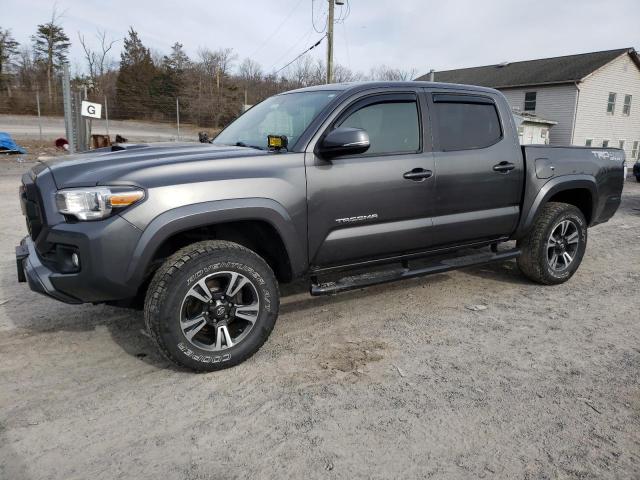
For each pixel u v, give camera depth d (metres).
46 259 3.01
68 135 11.59
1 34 54.66
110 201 2.74
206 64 51.91
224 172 3.06
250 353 3.20
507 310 4.27
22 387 2.94
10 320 3.93
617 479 2.21
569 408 2.77
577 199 5.21
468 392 2.93
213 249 3.01
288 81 42.94
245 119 4.41
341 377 3.09
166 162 2.99
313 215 3.37
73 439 2.46
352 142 3.19
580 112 29.19
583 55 31.58
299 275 3.46
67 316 4.02
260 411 2.71
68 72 11.38
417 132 3.89
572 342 3.65
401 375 3.12
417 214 3.87
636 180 18.84
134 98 50.78
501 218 4.39
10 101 42.81
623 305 4.45
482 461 2.33
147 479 2.19
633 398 2.89
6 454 2.34
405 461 2.32
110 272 2.78
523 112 28.56
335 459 2.33
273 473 2.24
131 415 2.67
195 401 2.81
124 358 3.32
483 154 4.20
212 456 2.35
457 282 5.02
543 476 2.23
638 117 32.91
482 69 36.06
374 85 3.75
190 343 3.00
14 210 8.51
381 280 3.79
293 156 3.31
